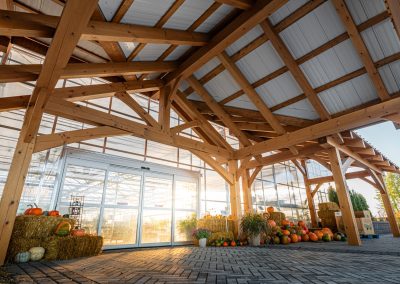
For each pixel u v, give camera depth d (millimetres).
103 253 4754
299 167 10539
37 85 2725
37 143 3943
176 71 5758
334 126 5223
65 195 5211
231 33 4445
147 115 5590
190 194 7703
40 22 2754
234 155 7180
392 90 4598
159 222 6695
